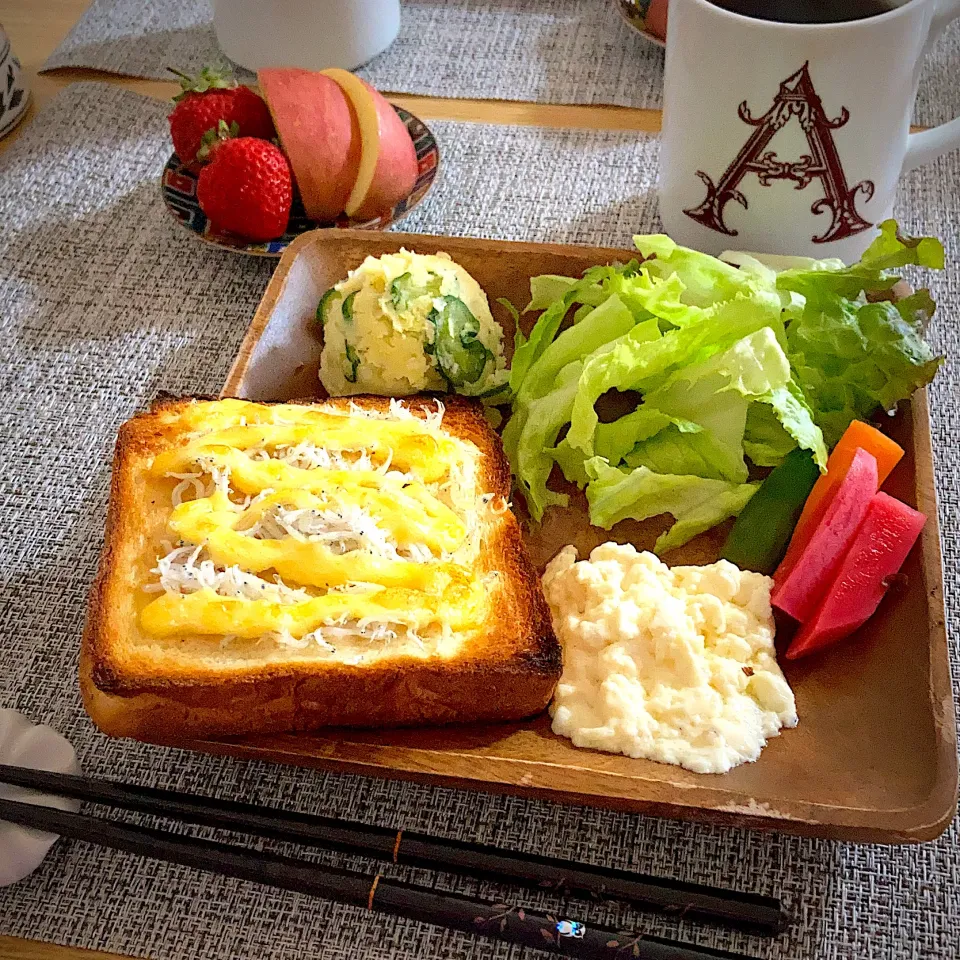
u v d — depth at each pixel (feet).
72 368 1.32
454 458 1.04
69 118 1.63
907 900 0.89
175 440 1.05
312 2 1.51
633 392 1.20
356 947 0.88
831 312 1.11
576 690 0.95
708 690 0.93
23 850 0.89
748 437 1.13
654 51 1.65
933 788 0.84
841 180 1.13
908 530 0.98
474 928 0.82
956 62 1.57
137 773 0.98
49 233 1.48
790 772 0.90
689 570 1.02
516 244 1.22
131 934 0.89
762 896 0.84
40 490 1.20
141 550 0.97
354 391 1.20
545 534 1.11
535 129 1.56
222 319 1.37
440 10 1.75
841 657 0.98
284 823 0.88
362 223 1.39
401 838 0.87
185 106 1.40
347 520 0.95
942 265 1.09
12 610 1.10
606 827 0.94
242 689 0.89
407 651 0.91
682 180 1.20
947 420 1.19
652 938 0.82
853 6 1.12
